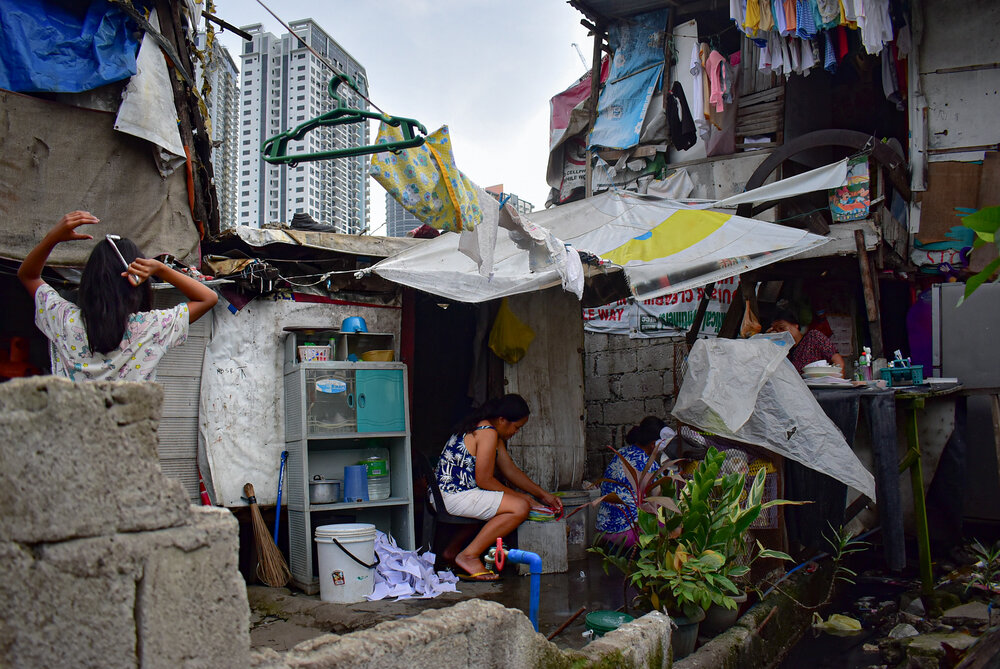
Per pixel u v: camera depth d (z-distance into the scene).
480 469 5.70
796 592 5.34
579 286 5.03
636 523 4.51
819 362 6.10
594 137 10.65
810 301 9.23
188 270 5.62
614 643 3.18
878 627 5.38
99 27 5.25
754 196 7.41
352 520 6.09
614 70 10.70
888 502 5.26
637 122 10.30
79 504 1.57
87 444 1.59
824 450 5.13
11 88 5.11
